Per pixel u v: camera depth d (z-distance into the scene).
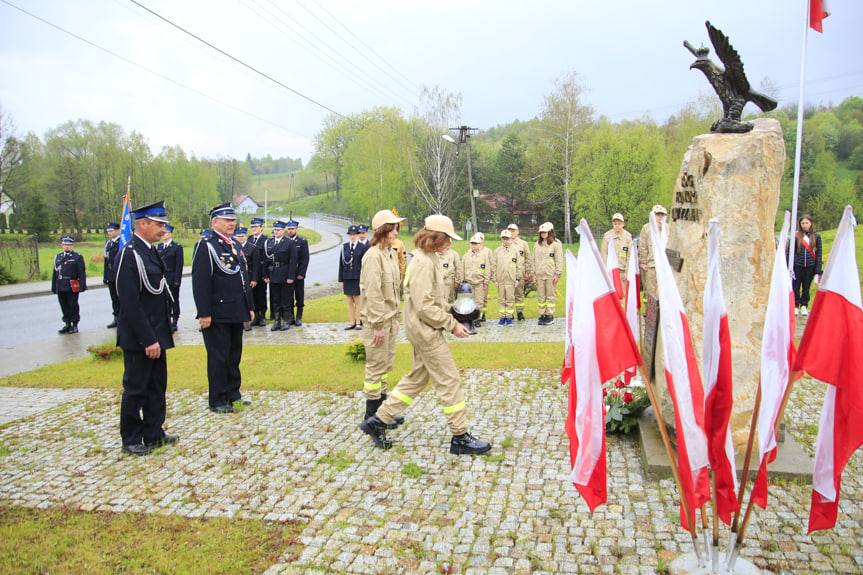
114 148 58.41
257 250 12.42
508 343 9.73
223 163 98.69
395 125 63.78
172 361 9.21
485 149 70.12
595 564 3.49
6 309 17.48
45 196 57.44
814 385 6.83
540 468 4.85
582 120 46.62
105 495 4.62
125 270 5.28
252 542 3.84
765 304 4.53
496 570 3.46
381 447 5.36
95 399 7.29
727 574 3.17
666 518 3.98
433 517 4.11
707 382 3.15
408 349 9.63
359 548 3.74
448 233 5.11
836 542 3.62
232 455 5.36
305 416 6.38
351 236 11.90
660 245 3.19
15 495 4.66
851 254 2.90
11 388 7.89
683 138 43.88
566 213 45.53
